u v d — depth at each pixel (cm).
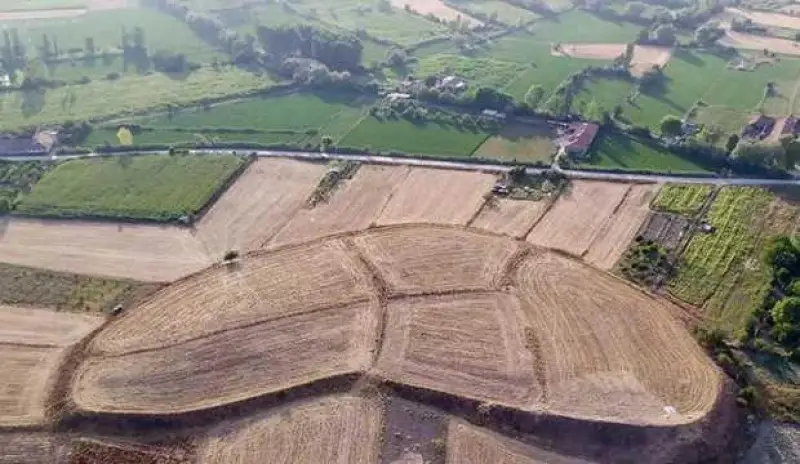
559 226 12462
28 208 13175
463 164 14400
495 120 16162
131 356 9775
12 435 8819
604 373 9369
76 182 14012
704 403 8969
